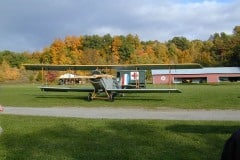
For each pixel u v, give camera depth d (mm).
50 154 8547
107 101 28797
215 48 123938
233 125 13148
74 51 115062
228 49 118250
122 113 19734
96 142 9891
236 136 2852
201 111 20438
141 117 17406
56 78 82188
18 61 115312
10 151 8875
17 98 32344
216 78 93062
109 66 34062
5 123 14023
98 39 122938
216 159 7930
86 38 120750
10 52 117125
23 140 10281
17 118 16172
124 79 44500
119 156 8266
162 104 25031
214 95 33000
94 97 30766
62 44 113438
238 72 93312
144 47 130750
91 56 112312
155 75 91312
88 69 35188
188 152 8586
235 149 2820
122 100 29531
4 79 100938
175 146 9250
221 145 9312
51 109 22578
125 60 122000
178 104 24609
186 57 131750
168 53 134000
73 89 33625
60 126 13023
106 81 30766
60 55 111312
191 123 13867
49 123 14008
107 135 10984
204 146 9219
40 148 9195
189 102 25844
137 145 9430
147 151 8711
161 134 11062
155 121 14578
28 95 37000
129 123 13805
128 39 124250
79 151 8797
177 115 18344
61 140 10242
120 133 11320
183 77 92312
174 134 11039
